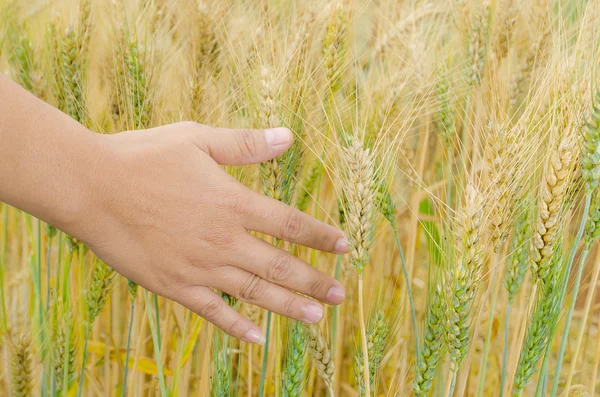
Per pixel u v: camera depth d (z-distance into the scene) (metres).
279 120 0.79
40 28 0.95
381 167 0.80
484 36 0.88
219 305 0.77
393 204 0.83
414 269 0.97
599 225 0.73
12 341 0.93
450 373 0.76
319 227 0.77
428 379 0.79
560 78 0.77
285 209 0.75
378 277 0.95
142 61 0.86
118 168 0.71
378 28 0.94
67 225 0.72
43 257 1.02
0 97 0.68
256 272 0.76
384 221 0.94
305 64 0.81
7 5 0.94
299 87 0.81
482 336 0.99
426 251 0.99
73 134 0.70
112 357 1.01
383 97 0.87
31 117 0.69
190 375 0.97
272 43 0.82
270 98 0.78
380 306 0.84
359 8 0.89
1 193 0.70
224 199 0.74
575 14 0.87
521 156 0.76
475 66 0.89
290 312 0.77
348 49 0.85
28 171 0.69
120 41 0.86
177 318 0.97
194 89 0.88
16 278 1.02
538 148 0.80
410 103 0.87
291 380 0.81
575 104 0.74
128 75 0.86
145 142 0.73
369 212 0.74
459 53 0.92
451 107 0.89
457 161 0.92
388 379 0.96
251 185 0.88
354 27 0.87
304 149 0.84
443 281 0.76
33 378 0.94
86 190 0.71
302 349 0.80
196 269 0.75
